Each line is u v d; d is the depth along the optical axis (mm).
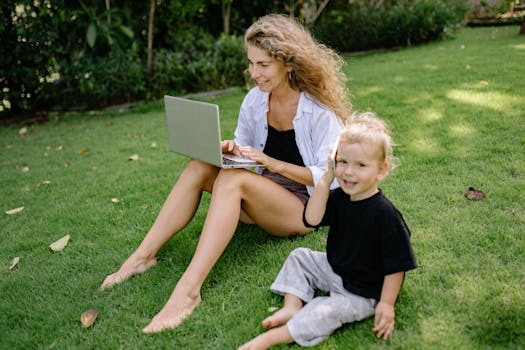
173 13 6605
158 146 4637
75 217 3260
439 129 3918
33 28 6031
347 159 1896
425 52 7547
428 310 2018
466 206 2771
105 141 4984
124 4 6445
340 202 2006
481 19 10375
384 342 1890
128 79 6293
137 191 3607
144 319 2164
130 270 2475
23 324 2238
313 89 2469
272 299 2201
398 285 1896
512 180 3004
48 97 6316
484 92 4664
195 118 2256
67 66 6160
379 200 1916
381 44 8828
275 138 2643
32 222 3277
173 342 2006
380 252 1922
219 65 6719
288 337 1900
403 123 4141
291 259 2184
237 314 2135
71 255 2809
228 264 2516
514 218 2600
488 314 1940
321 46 2621
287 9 7695
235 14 7348
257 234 2777
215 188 2285
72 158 4559
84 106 6516
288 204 2477
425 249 2416
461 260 2311
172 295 2158
